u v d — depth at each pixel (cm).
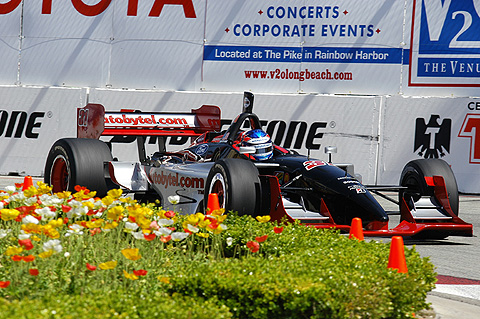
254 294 1083
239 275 1124
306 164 2105
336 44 4147
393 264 1265
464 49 4044
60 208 1647
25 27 4381
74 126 4256
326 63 4162
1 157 4316
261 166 2105
